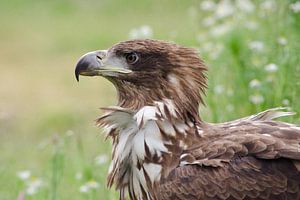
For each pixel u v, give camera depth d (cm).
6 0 3444
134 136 1321
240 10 1903
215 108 1677
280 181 1248
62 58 2958
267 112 1352
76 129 1994
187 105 1326
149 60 1333
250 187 1252
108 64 1346
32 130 2289
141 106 1338
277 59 1692
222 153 1273
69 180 1672
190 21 2069
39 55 2998
